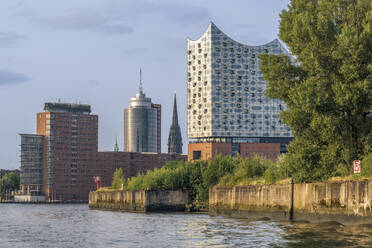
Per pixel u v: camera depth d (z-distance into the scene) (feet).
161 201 442.91
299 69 242.99
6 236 226.38
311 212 218.59
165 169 490.49
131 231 234.99
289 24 243.81
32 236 224.33
